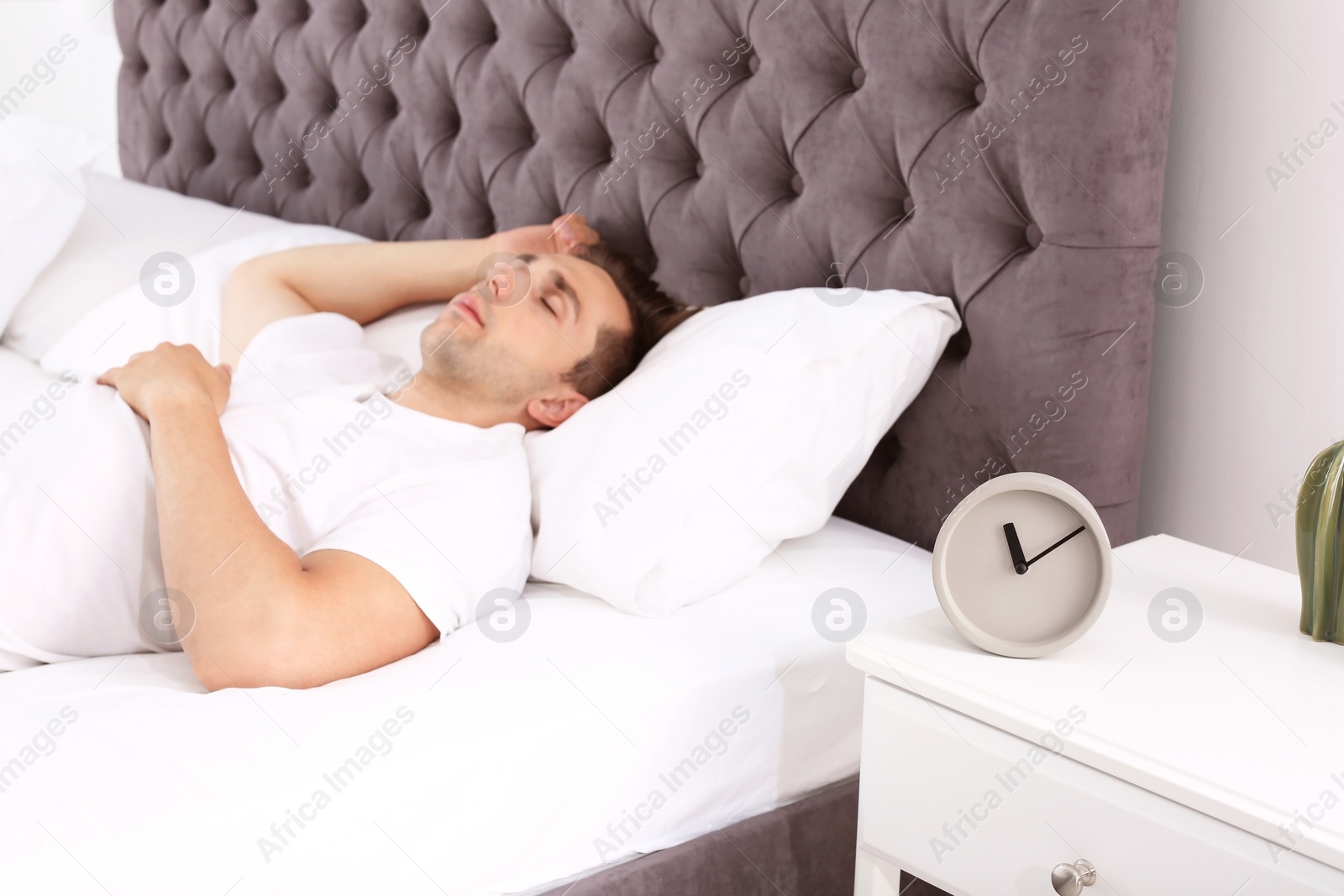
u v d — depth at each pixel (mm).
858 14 1191
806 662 1003
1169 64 1042
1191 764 678
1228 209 1114
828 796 1031
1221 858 664
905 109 1173
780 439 1102
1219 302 1135
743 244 1368
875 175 1226
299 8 2055
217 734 816
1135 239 1065
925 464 1241
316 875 776
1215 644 842
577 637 999
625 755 901
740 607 1077
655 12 1388
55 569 988
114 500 1031
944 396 1205
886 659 824
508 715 869
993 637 823
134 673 964
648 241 1513
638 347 1363
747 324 1154
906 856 847
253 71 2154
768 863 982
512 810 855
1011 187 1116
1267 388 1107
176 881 726
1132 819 701
